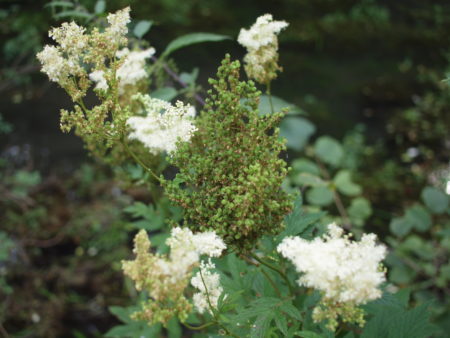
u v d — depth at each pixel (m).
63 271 0.54
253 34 0.26
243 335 0.23
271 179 0.19
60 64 0.21
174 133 0.22
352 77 0.87
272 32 0.26
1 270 0.53
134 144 0.29
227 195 0.20
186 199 0.20
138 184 0.31
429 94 0.83
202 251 0.18
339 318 0.25
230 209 0.19
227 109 0.21
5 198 0.60
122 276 0.54
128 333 0.33
